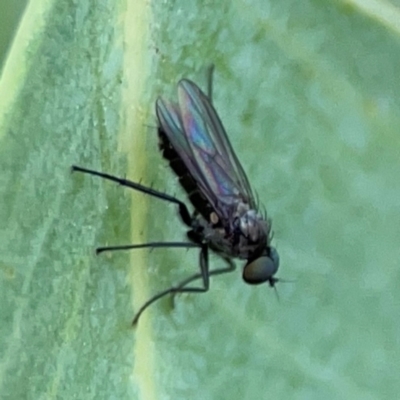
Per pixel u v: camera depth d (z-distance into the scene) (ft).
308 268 0.15
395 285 0.15
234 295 0.15
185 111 0.15
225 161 0.15
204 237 0.15
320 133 0.15
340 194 0.15
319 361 0.15
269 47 0.15
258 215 0.15
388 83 0.15
